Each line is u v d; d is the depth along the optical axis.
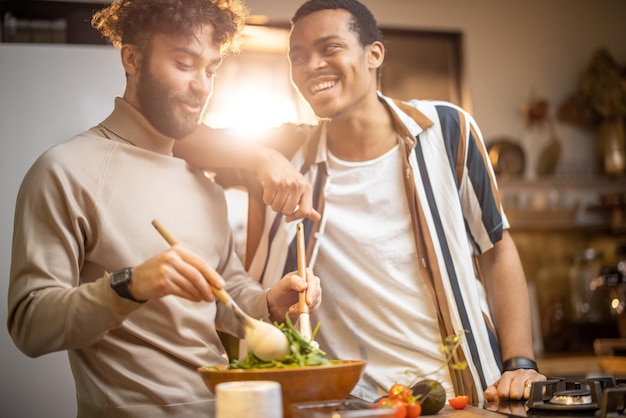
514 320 1.74
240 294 1.59
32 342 1.25
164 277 1.14
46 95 2.52
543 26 4.36
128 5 1.46
